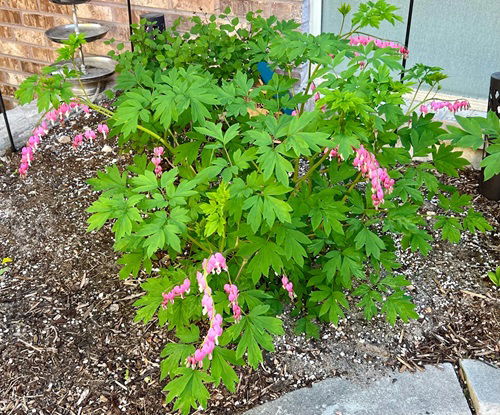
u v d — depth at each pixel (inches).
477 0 155.5
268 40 118.5
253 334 82.0
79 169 149.4
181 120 106.2
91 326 107.1
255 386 96.0
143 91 100.1
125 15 188.4
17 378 98.2
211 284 95.1
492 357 100.3
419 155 104.1
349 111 85.4
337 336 104.7
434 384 95.6
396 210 98.2
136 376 98.1
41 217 133.6
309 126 85.9
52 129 165.0
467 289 114.2
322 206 93.3
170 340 103.9
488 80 163.8
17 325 107.4
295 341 103.6
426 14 162.9
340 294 98.5
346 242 99.9
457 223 105.9
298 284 105.7
